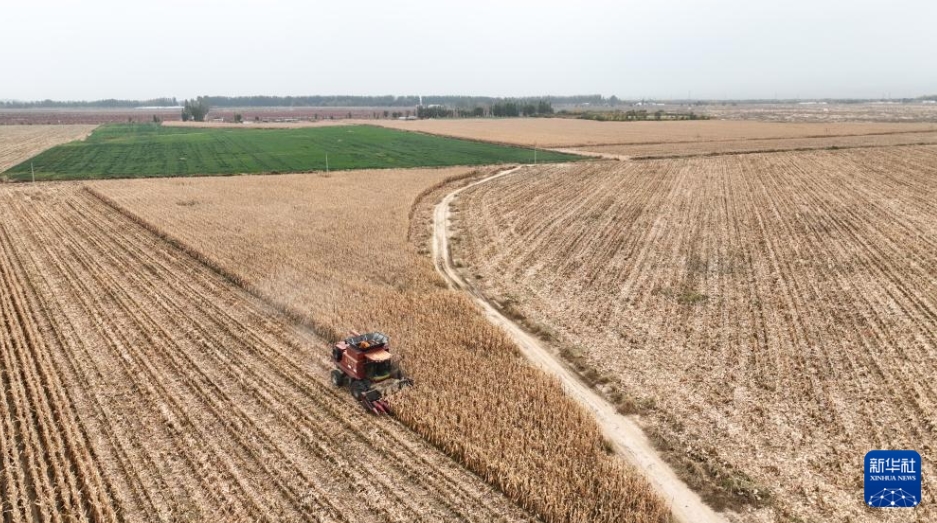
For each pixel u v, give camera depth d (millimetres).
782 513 15938
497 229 46656
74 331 26984
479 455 17516
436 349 24109
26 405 20500
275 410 20438
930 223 45250
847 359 24062
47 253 39656
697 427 19781
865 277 33688
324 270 34875
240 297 31594
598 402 21453
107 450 18312
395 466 17750
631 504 15625
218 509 15852
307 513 15734
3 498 16125
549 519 15453
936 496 16203
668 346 25656
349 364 21078
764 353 24781
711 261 37188
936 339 25609
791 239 41750
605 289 32750
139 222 48719
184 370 23250
